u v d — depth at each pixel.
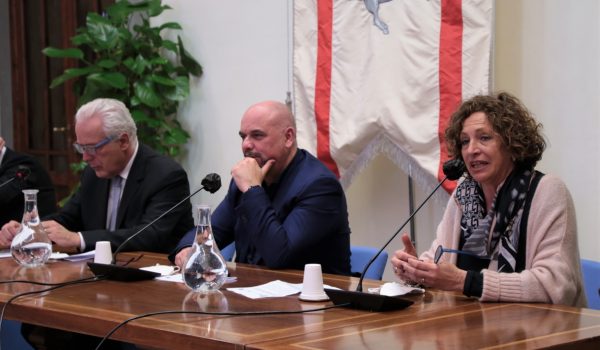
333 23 4.05
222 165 4.77
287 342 1.51
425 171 3.78
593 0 3.43
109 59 4.78
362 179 4.24
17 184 3.71
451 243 2.41
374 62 3.90
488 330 1.62
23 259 2.57
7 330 2.87
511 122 2.21
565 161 3.55
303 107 4.13
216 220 2.90
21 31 5.97
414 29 3.79
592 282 2.42
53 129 5.87
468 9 3.66
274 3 4.47
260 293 2.06
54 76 5.82
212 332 1.60
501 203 2.21
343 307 1.87
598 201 3.46
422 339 1.54
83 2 5.62
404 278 2.05
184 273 2.10
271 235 2.49
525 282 1.97
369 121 3.90
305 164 2.69
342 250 2.66
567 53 3.52
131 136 3.22
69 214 3.41
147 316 1.77
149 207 3.15
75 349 2.46
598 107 3.44
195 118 4.87
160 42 4.71
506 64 3.71
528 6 3.63
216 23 4.75
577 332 1.60
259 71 4.56
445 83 3.71
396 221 4.13
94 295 2.06
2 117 6.06
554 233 2.10
